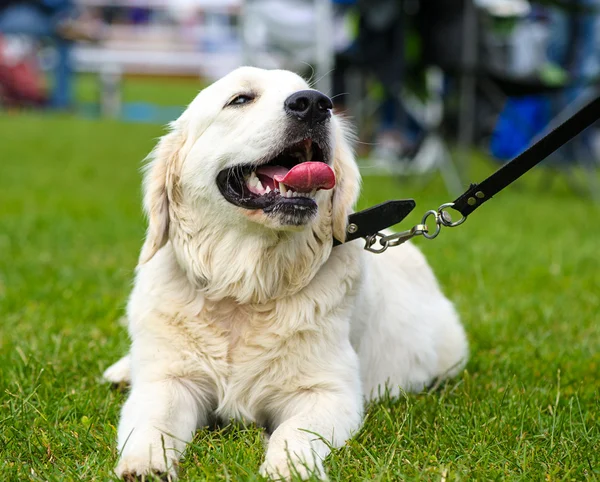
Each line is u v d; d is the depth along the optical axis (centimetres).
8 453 281
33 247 679
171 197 343
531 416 320
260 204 315
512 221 894
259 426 328
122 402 346
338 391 310
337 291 325
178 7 3775
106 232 757
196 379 319
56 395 344
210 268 330
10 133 1761
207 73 3612
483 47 977
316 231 327
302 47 1174
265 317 321
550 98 1086
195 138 337
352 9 1083
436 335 409
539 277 612
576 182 1202
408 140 1308
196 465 270
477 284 587
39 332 436
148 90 3219
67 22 2470
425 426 316
